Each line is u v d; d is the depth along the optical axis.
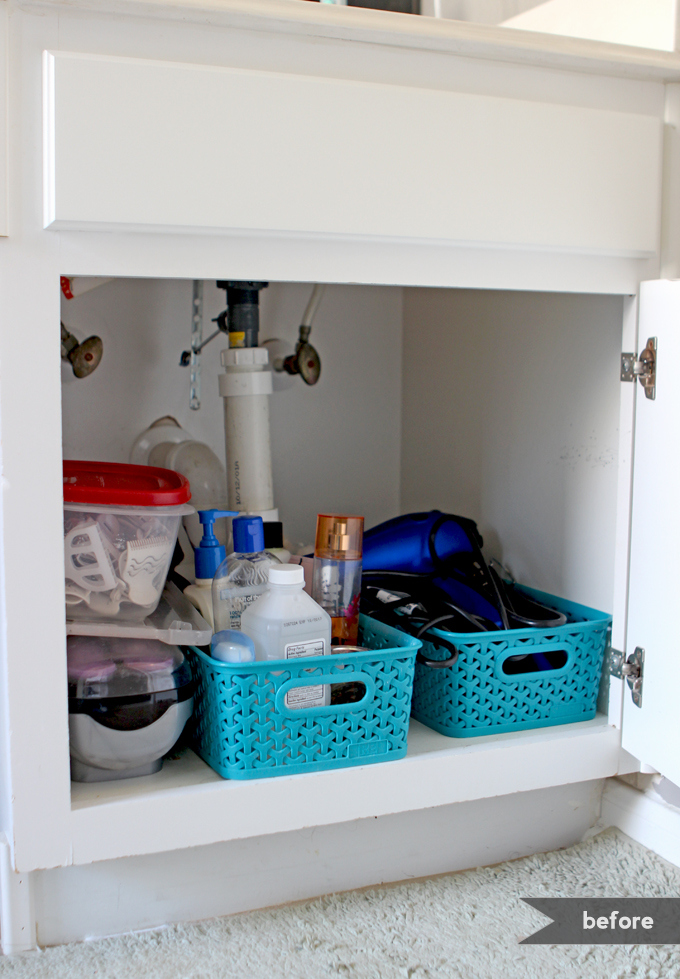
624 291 0.89
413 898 0.86
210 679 0.82
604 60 0.83
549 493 1.09
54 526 0.71
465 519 1.08
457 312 1.28
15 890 0.75
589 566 1.03
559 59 0.83
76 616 0.81
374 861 0.89
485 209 0.81
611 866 0.92
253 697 0.78
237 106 0.71
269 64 0.74
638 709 0.92
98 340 1.17
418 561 1.08
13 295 0.68
